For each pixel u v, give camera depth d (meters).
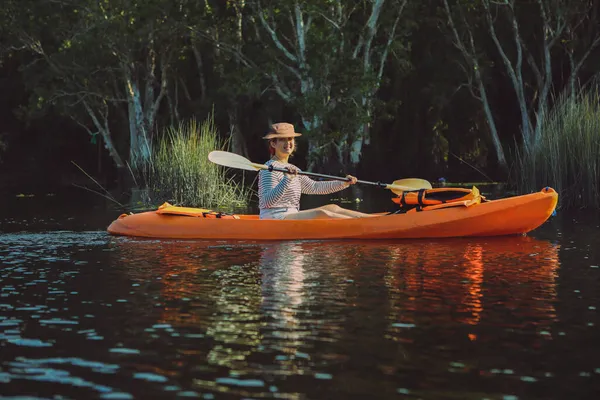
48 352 3.67
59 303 4.73
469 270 5.94
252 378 3.28
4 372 3.38
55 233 8.99
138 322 4.23
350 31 26.94
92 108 32.56
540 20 27.97
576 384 3.20
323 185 8.67
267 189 8.36
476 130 31.67
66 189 22.70
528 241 7.86
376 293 5.00
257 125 32.47
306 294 4.98
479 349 3.69
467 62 28.31
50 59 30.22
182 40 30.66
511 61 29.69
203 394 3.10
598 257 6.64
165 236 8.38
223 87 27.66
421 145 31.05
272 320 4.27
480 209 8.07
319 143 26.66
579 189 12.23
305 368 3.41
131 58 28.36
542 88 27.06
